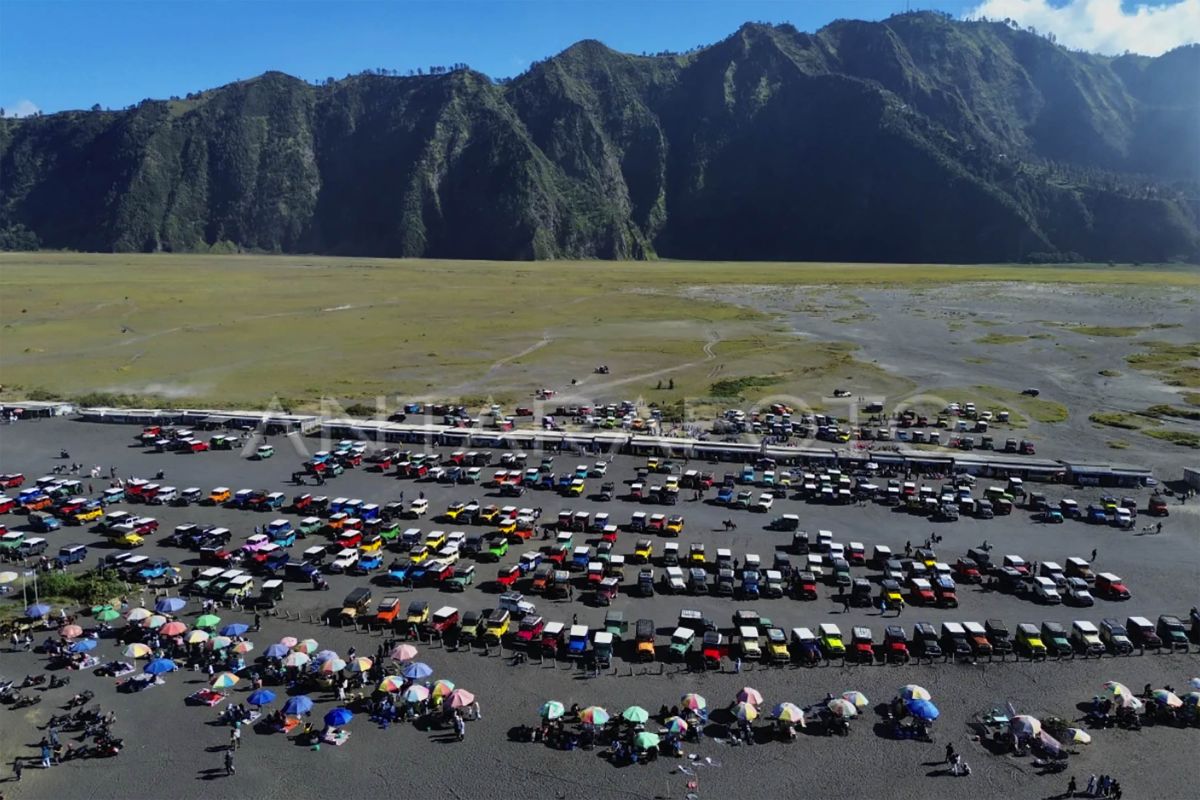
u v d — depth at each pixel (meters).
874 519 101.25
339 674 64.50
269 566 84.25
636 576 84.62
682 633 70.19
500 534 93.38
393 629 73.12
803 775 55.41
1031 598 81.06
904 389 173.50
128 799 51.97
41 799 51.78
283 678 64.75
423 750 57.19
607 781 54.53
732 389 171.12
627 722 59.50
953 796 53.72
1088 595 79.75
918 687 62.25
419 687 61.44
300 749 56.97
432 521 99.38
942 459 120.50
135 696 62.50
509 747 57.69
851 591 81.06
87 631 71.31
